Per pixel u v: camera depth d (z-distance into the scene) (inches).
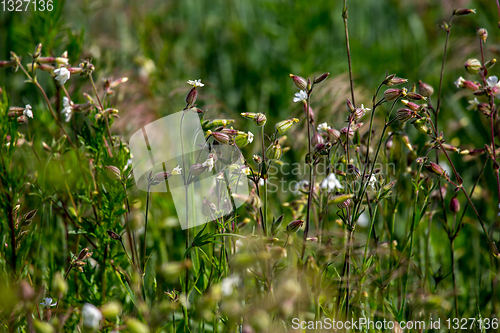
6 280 84.1
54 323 71.5
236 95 200.5
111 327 85.3
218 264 88.4
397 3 244.5
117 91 146.1
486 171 158.1
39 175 104.0
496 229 124.7
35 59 96.7
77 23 207.9
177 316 104.0
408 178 128.6
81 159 111.7
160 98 162.1
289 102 181.0
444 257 125.3
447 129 168.1
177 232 130.0
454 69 193.2
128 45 205.3
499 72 188.1
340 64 199.9
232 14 241.3
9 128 92.7
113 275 105.3
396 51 216.8
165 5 251.4
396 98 83.9
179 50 223.1
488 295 110.3
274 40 212.4
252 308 62.4
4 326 75.9
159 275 104.7
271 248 72.0
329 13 208.7
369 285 93.0
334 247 88.4
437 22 241.0
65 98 101.3
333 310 86.9
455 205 99.0
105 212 93.4
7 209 90.9
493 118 104.1
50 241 102.7
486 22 225.6
